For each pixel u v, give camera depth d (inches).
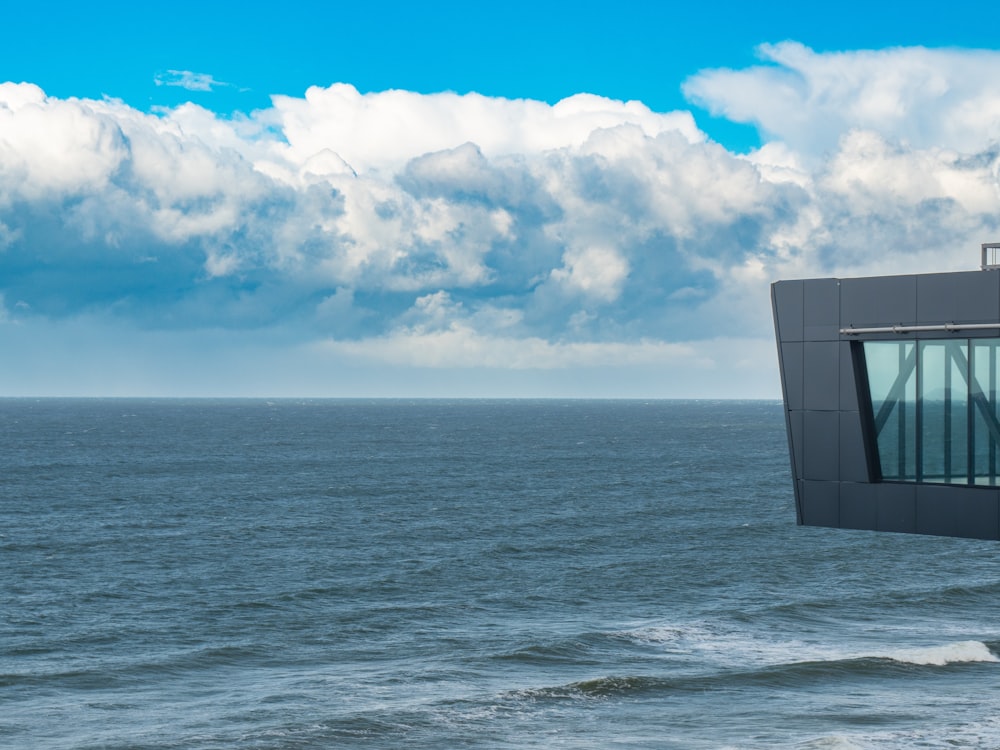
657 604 2166.6
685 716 1435.8
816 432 943.0
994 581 2340.1
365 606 2127.2
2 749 1294.3
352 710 1456.7
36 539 2881.4
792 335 952.9
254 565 2544.3
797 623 1995.6
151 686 1588.3
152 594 2214.6
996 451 845.8
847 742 1279.5
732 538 2945.4
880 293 895.7
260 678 1637.6
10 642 1823.3
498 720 1422.2
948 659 1707.7
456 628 1963.6
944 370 871.1
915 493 887.7
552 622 2011.6
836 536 2979.8
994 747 1279.5
